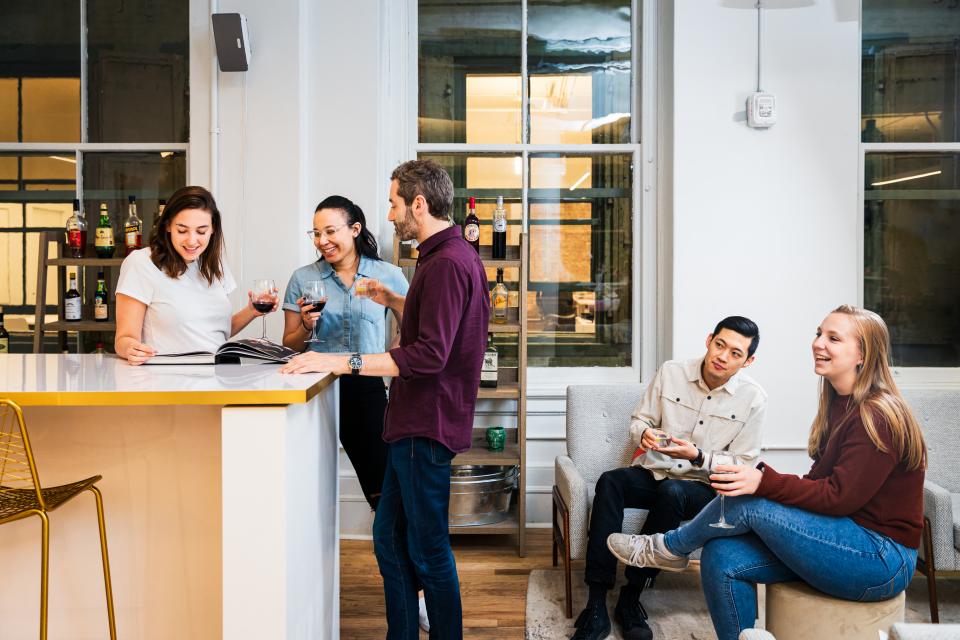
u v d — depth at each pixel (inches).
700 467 77.6
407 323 78.5
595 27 143.6
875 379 71.7
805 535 68.8
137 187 142.1
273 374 73.1
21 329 142.9
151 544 73.9
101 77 141.7
